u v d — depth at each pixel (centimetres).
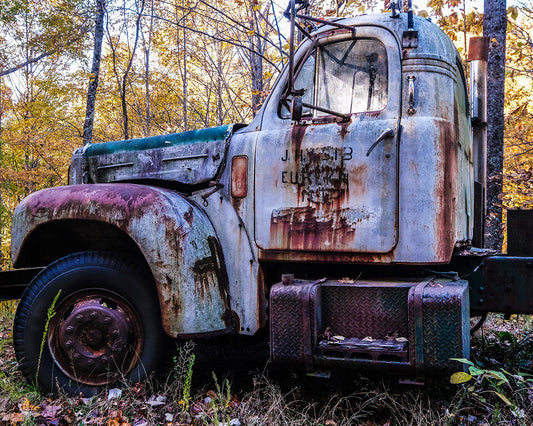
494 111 732
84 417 289
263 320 317
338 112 308
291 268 325
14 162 1302
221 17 1369
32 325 322
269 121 323
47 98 1598
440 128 282
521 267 298
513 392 293
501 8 735
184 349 317
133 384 316
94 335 318
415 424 274
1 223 976
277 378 351
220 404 290
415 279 292
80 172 385
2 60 1344
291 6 280
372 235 283
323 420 284
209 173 334
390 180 282
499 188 678
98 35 1170
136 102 1917
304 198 301
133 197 316
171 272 305
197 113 1945
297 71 318
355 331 283
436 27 310
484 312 335
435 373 258
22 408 294
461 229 314
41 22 1228
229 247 322
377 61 304
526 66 1084
